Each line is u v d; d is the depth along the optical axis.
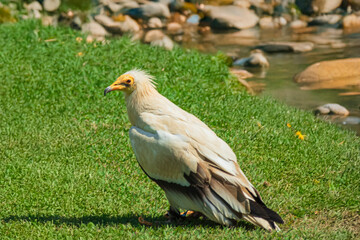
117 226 8.55
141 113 8.54
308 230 8.49
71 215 8.99
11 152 11.27
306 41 27.31
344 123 15.49
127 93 8.74
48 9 30.22
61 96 14.30
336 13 33.41
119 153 11.34
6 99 14.11
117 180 10.19
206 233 8.16
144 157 8.22
